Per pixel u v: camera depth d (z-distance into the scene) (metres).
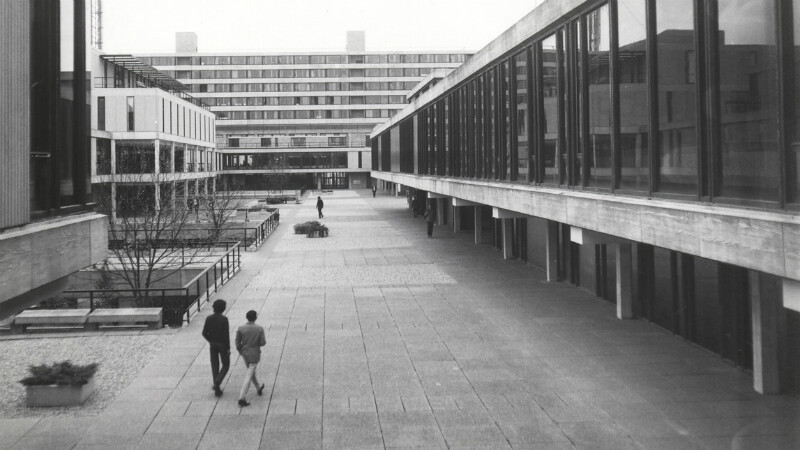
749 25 8.45
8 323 15.34
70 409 10.31
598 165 13.91
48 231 8.74
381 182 109.25
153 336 15.05
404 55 125.88
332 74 124.50
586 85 14.48
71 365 11.00
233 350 13.84
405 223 46.91
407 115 46.69
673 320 14.72
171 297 23.52
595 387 11.19
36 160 8.87
